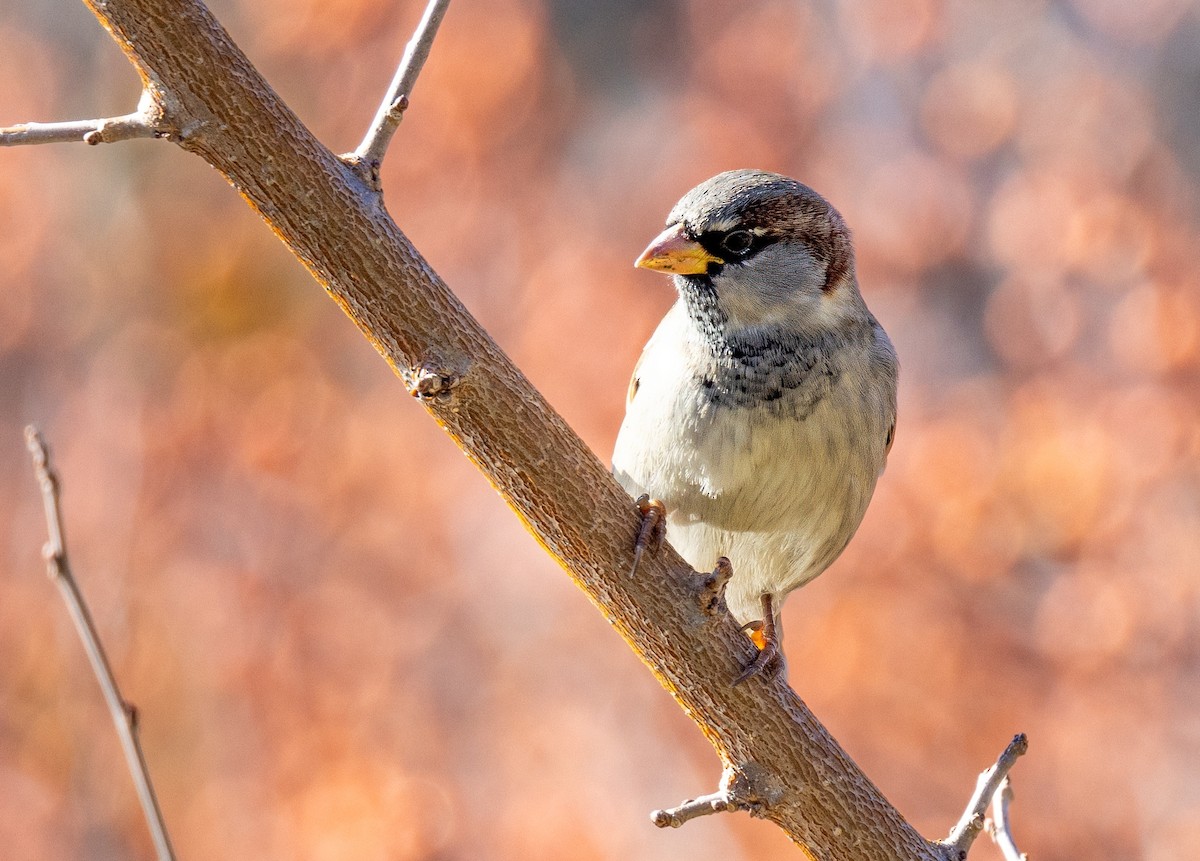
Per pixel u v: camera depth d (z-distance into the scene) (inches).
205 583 645.3
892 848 160.9
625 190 759.1
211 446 700.7
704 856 503.8
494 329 718.5
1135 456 573.6
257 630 625.9
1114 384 601.3
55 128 135.3
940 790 524.1
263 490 674.2
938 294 677.3
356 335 724.7
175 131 137.1
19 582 665.0
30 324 799.1
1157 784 518.9
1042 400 604.1
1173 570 546.9
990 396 624.1
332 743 586.2
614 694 561.3
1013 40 730.2
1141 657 536.4
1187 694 530.9
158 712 612.1
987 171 698.2
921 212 687.7
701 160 738.8
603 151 796.0
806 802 160.7
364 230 142.9
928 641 542.0
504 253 751.7
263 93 138.9
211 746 601.0
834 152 731.4
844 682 538.3
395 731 585.0
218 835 575.8
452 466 654.5
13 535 689.6
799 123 741.9
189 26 135.1
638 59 813.2
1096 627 540.4
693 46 797.9
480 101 781.3
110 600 649.6
